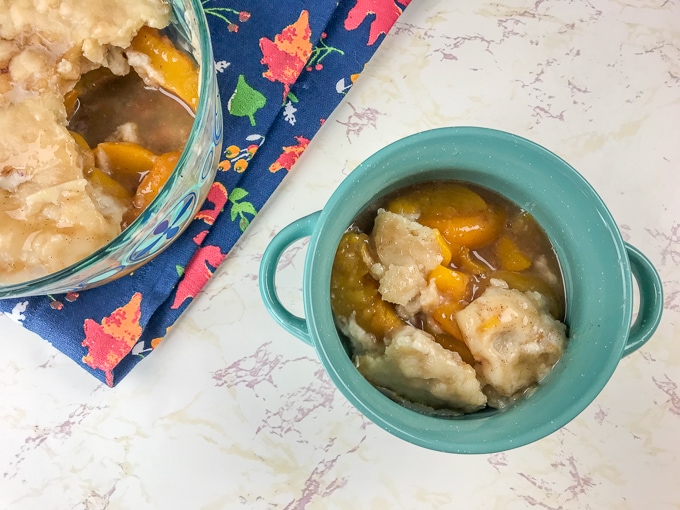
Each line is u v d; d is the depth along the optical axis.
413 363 0.21
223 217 0.26
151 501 0.26
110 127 0.23
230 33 0.26
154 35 0.23
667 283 0.27
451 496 0.26
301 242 0.27
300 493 0.26
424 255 0.22
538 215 0.23
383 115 0.27
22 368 0.26
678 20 0.28
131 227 0.20
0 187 0.21
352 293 0.22
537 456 0.26
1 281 0.21
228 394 0.26
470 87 0.27
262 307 0.26
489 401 0.22
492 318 0.21
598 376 0.20
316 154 0.27
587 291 0.22
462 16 0.28
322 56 0.27
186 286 0.26
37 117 0.21
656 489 0.26
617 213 0.27
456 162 0.22
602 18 0.28
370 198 0.22
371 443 0.26
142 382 0.26
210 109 0.21
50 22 0.21
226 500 0.26
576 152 0.27
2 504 0.26
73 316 0.25
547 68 0.27
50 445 0.26
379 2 0.27
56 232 0.21
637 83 0.27
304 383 0.26
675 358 0.26
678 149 0.27
